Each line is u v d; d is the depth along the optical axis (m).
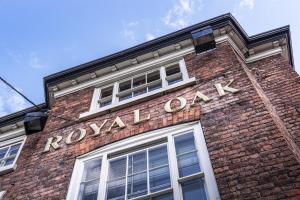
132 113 7.25
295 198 4.19
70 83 9.62
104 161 6.28
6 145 10.02
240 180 4.73
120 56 9.50
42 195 6.10
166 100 7.17
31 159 7.24
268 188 4.46
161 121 6.59
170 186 5.28
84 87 9.45
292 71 7.89
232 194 4.59
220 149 5.37
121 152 6.39
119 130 6.89
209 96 6.70
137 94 8.47
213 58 8.14
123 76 9.25
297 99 6.99
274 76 8.00
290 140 5.64
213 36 8.45
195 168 5.39
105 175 5.99
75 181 6.14
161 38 9.28
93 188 5.94
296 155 5.00
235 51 8.58
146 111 7.10
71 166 6.52
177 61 8.87
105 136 6.89
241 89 6.53
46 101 10.30
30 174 6.79
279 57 8.72
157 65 9.05
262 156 4.94
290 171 4.55
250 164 4.89
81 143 7.00
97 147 6.67
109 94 9.08
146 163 5.94
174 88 7.38
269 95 7.43
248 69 8.39
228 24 8.88
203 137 5.79
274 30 9.24
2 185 7.99
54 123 8.26
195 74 7.79
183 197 4.97
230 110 6.09
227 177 4.85
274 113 6.34
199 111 6.40
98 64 9.63
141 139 6.38
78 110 8.45
